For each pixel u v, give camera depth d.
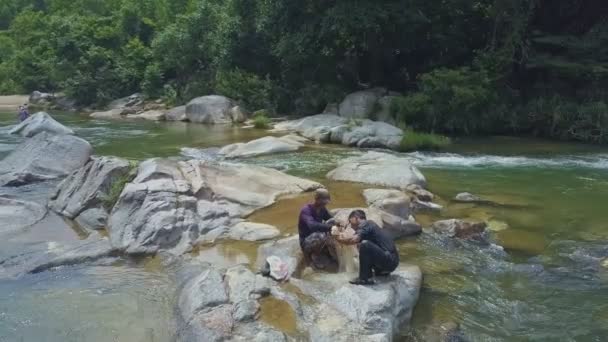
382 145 18.77
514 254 9.01
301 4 25.52
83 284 7.75
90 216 10.30
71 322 6.66
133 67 38.44
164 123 26.59
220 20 32.88
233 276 7.18
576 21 25.70
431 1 24.89
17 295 7.39
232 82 28.94
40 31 54.66
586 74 23.05
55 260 8.42
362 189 12.09
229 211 10.13
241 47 30.19
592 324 6.79
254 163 15.56
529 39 24.72
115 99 37.47
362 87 27.11
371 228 7.18
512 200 12.12
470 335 6.48
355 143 18.92
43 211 10.96
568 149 19.33
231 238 9.21
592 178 14.47
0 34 69.50
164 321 6.62
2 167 14.34
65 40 38.44
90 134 22.19
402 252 8.95
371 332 6.07
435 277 8.02
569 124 21.55
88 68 37.84
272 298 6.75
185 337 6.05
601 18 25.00
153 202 9.59
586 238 9.77
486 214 11.01
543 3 25.62
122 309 6.98
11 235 9.63
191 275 7.75
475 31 26.30
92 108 36.38
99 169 11.34
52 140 14.71
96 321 6.68
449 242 9.41
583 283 7.92
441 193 12.65
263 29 28.56
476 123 22.20
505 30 24.31
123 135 21.81
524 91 24.53
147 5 45.91
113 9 56.12
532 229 10.21
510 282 7.93
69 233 9.82
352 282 7.03
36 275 8.04
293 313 6.41
